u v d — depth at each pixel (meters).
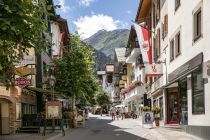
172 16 32.41
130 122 52.31
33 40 12.67
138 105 70.00
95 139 25.02
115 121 57.00
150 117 36.03
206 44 22.09
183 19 28.19
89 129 36.12
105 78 158.75
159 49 40.66
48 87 39.06
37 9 12.38
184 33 27.92
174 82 31.88
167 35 35.41
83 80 41.62
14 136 27.88
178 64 30.17
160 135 26.58
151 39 46.78
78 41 42.06
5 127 30.31
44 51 13.04
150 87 50.12
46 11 12.77
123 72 92.00
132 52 65.38
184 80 29.00
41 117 32.22
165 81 36.12
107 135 28.25
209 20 21.53
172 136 25.45
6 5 10.89
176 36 31.16
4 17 11.22
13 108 30.94
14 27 11.08
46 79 40.25
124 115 75.12
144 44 40.28
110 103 125.50
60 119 30.98
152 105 48.06
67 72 40.31
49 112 28.84
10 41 11.86
